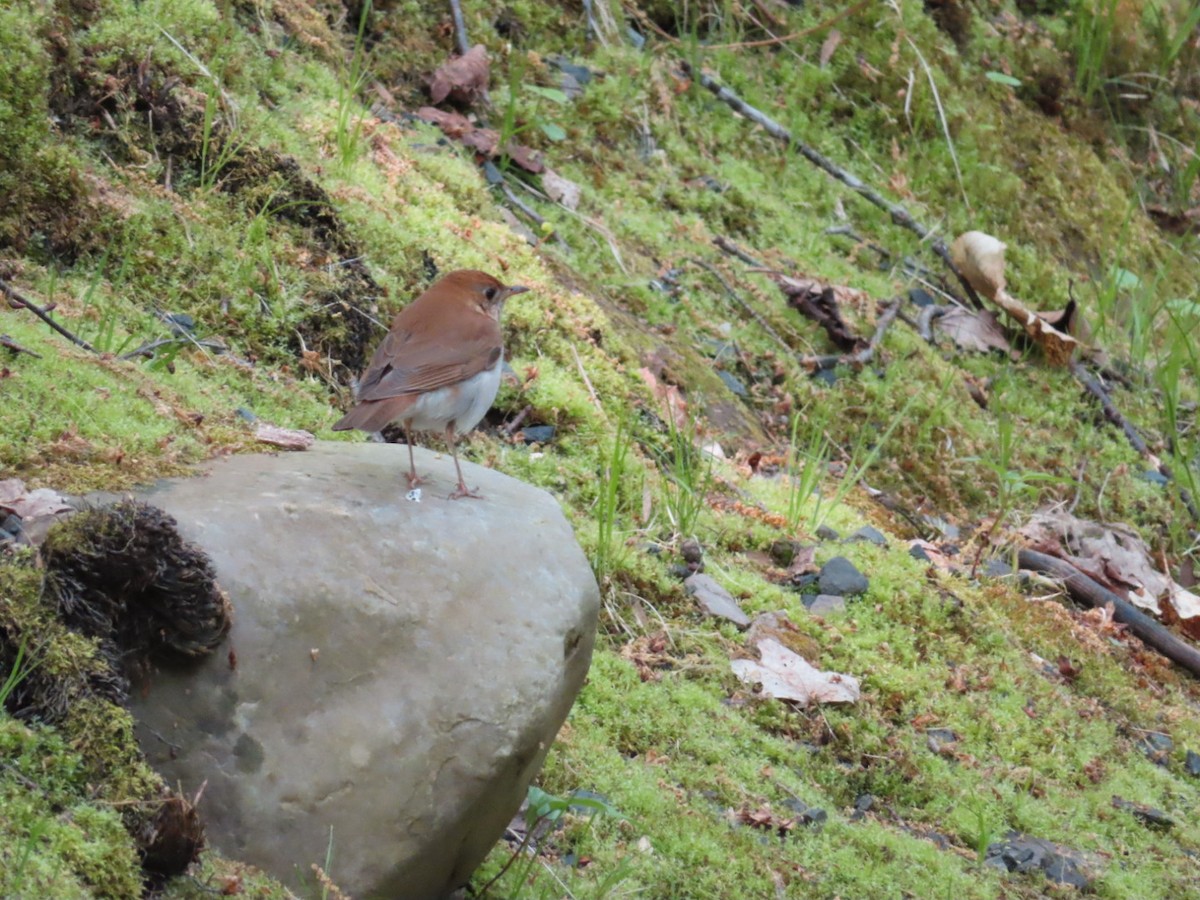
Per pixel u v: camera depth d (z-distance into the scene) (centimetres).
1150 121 2200
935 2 2061
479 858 662
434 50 1534
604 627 984
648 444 1202
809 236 1673
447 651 624
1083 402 1638
